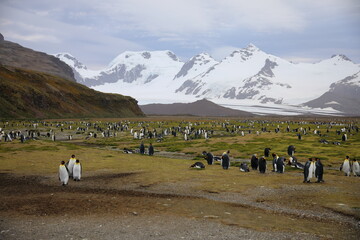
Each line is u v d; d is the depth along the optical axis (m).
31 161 41.66
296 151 56.25
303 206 22.11
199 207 21.75
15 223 17.78
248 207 21.88
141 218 19.06
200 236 16.14
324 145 65.25
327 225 18.19
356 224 18.36
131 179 31.62
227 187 28.09
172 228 17.34
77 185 28.69
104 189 27.19
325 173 36.97
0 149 52.81
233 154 55.75
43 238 15.58
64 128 129.62
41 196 24.16
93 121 185.88
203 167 39.50
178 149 64.19
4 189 26.61
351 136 91.88
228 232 16.77
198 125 154.62
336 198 24.14
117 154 52.84
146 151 62.03
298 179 32.16
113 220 18.62
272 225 18.00
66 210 20.48
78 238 15.68
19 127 124.00
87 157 47.22
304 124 170.88
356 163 34.44
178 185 28.94
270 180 31.45
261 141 73.69
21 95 191.88
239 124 166.38
